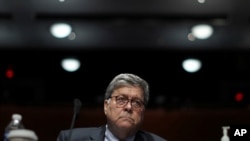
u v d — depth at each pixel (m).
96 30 6.31
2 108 5.24
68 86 6.99
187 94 6.93
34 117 5.27
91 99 6.96
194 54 6.91
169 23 5.94
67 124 5.27
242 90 6.86
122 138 2.50
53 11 5.78
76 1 5.53
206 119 5.27
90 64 7.02
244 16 5.82
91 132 2.55
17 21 6.01
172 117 5.25
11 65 6.95
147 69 6.99
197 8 5.70
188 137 5.22
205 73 6.95
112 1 5.56
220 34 6.34
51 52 6.99
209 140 5.22
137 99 2.45
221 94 6.88
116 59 7.02
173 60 6.95
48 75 6.98
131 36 6.50
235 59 6.90
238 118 5.25
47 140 5.25
